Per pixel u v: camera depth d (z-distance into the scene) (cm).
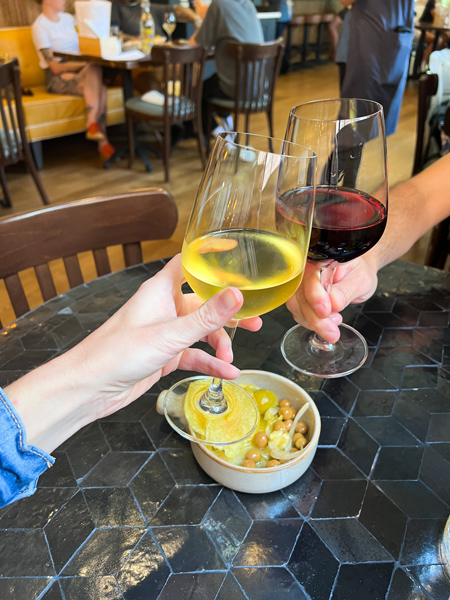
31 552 55
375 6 296
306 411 69
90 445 69
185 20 477
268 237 53
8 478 51
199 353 68
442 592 52
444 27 533
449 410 76
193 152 462
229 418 65
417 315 96
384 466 67
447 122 173
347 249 72
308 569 54
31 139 387
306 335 92
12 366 79
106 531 58
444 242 200
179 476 65
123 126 513
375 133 69
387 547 57
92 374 54
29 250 102
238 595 52
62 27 405
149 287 61
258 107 403
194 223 55
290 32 764
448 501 62
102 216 110
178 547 56
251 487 61
